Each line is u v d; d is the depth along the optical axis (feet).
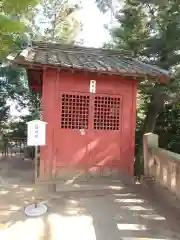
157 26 28.43
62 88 20.34
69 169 20.59
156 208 16.34
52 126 20.25
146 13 28.91
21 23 12.44
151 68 21.74
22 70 45.73
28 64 18.33
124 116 21.38
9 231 13.09
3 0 12.59
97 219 14.67
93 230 13.41
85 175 20.81
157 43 27.17
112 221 14.44
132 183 21.06
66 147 20.54
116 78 21.15
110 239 12.54
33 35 47.42
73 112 20.62
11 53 18.42
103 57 23.98
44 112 20.11
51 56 20.83
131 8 28.84
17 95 48.08
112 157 21.26
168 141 33.91
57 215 15.03
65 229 13.43
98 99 20.98
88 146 20.88
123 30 29.86
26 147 36.47
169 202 16.40
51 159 20.30
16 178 23.02
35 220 14.34
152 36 28.84
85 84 20.70
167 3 25.67
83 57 22.76
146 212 15.70
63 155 20.51
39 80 25.58
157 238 12.68
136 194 18.88
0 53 15.70
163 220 14.66
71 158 20.62
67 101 20.49
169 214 15.46
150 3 26.30
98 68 19.06
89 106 20.80
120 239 12.54
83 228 13.60
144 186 19.60
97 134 21.02
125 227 13.78
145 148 20.48
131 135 21.50
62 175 20.48
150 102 30.42
